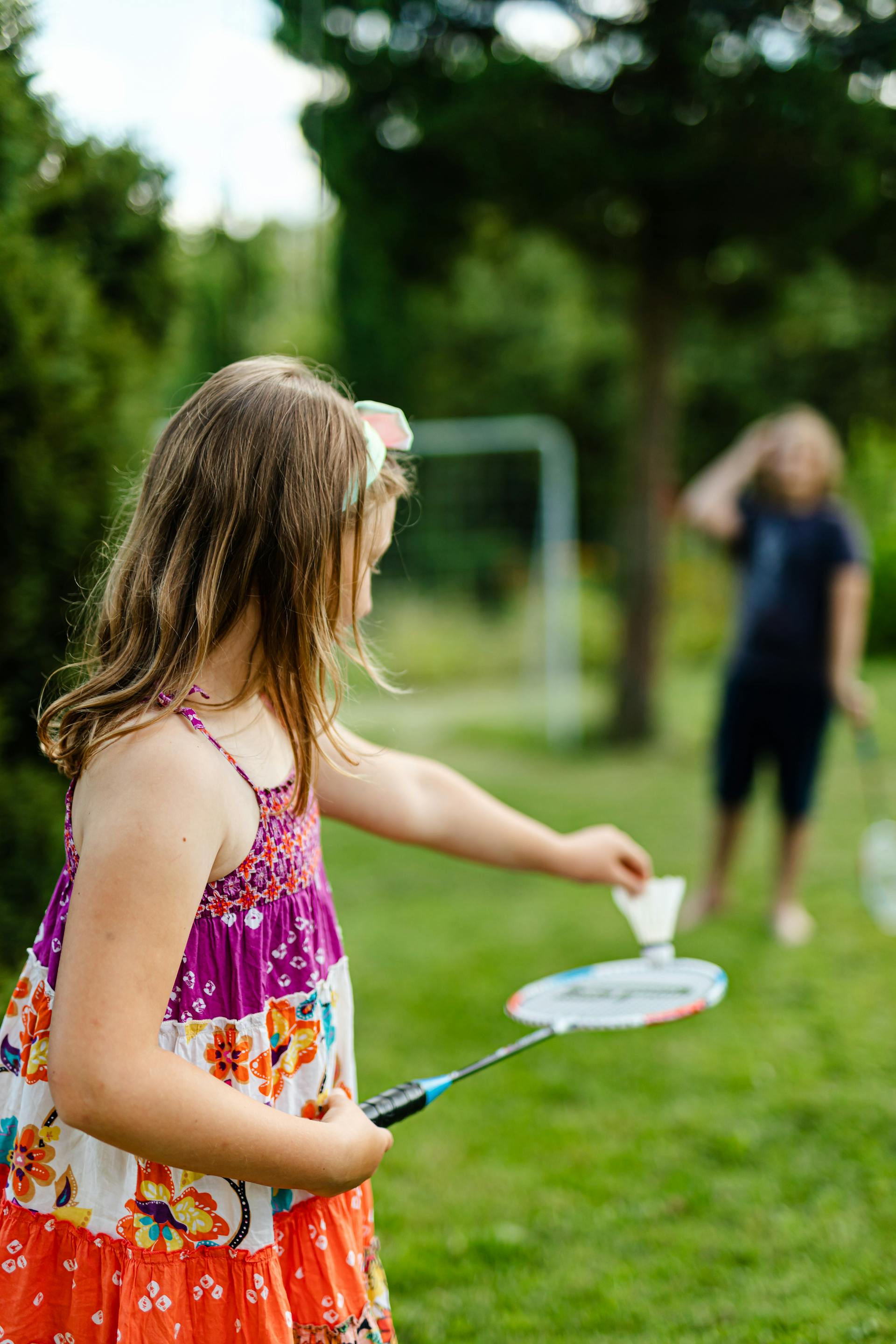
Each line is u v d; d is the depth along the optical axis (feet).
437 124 19.88
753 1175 8.43
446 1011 11.90
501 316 44.45
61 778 6.94
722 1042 10.78
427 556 36.81
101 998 3.06
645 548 26.20
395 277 24.22
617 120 19.81
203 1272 3.47
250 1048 3.51
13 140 6.41
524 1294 7.09
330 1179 3.42
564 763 25.36
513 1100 9.79
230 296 25.61
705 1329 6.64
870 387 36.52
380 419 4.35
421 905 16.12
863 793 21.39
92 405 7.25
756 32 16.96
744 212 20.31
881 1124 9.04
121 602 3.68
